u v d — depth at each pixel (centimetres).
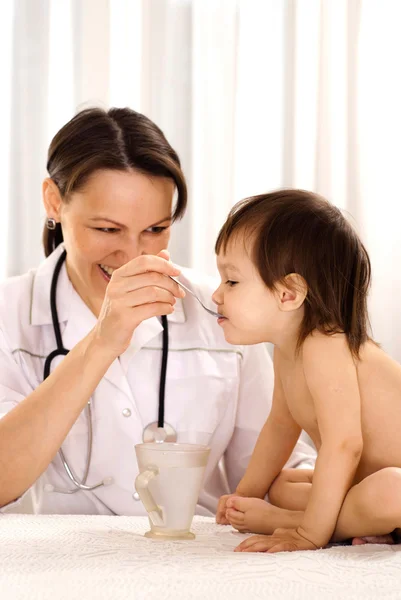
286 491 117
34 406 115
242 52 229
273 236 108
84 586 67
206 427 145
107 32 219
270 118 231
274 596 68
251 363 154
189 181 224
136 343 143
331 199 235
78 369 115
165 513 93
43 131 217
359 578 73
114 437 140
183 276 156
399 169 235
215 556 79
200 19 224
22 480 114
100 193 127
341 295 107
